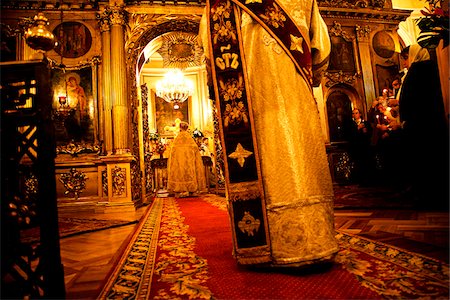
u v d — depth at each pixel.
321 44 2.18
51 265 1.47
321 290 1.46
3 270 1.40
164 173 13.70
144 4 9.07
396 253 1.98
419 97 4.41
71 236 3.79
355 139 9.20
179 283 1.70
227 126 2.04
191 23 9.40
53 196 1.53
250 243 1.86
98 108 8.41
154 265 2.12
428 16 3.45
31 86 1.58
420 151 4.33
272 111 1.96
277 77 1.99
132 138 8.52
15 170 1.50
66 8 8.66
